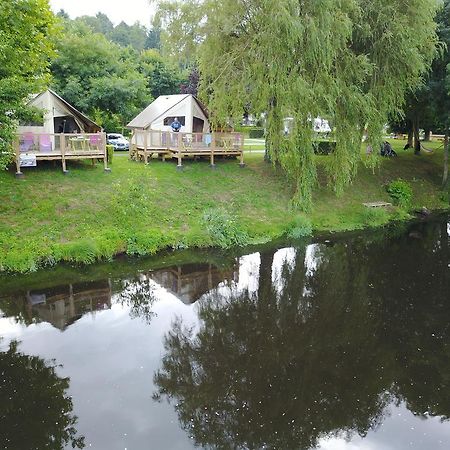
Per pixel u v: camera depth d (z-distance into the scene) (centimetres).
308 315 1362
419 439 852
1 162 1442
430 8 2133
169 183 2195
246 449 814
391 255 1930
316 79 2002
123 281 1555
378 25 2123
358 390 995
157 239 1811
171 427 860
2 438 809
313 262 1828
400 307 1419
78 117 2359
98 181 2044
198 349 1150
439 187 2880
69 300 1396
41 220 1736
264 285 1594
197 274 1664
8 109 1411
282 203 2286
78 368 1037
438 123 2939
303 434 858
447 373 1066
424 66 2208
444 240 2164
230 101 2217
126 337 1195
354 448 827
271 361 1102
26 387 957
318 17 1916
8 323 1239
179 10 2262
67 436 820
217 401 944
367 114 2084
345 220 2314
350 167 2200
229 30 2125
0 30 1451
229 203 2188
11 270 1530
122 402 925
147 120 2697
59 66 3653
